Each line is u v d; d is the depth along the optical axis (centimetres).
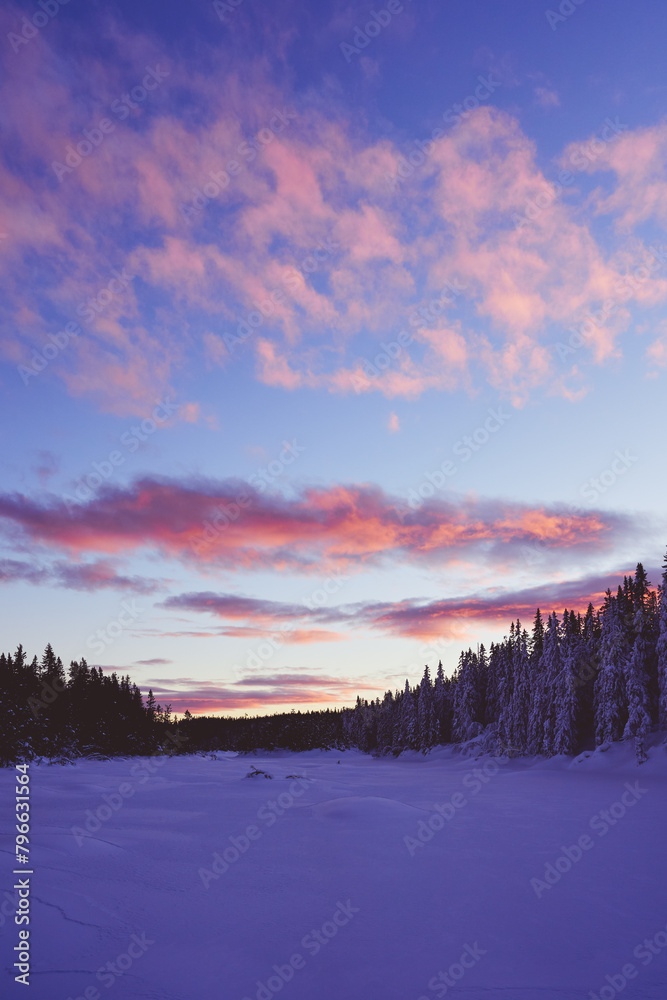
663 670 5719
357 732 18088
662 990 1095
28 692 8550
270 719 18200
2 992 1039
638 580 6500
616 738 6166
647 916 1516
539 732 7400
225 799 4222
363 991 1088
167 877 1886
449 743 10531
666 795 4034
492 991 1088
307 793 4628
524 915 1528
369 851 2331
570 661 6969
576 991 1092
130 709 11831
